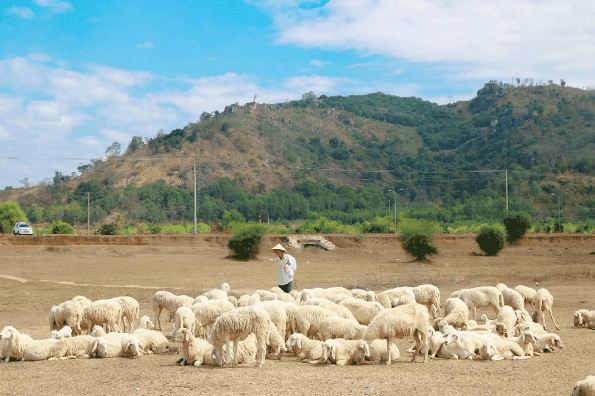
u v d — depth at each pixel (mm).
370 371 10484
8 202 83562
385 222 96875
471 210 133250
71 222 128750
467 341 11805
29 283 28891
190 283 29609
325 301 13773
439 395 8703
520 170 178500
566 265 40844
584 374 9961
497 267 39500
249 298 15094
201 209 146375
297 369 10719
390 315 11328
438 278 29047
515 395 8633
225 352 11188
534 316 16438
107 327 14234
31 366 11219
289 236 59750
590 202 146000
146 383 9680
